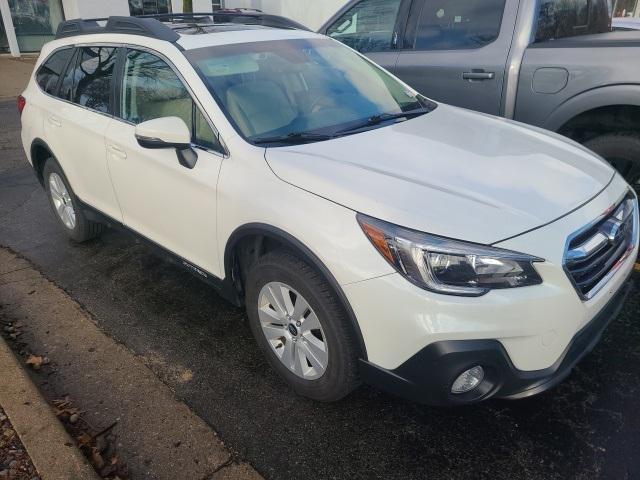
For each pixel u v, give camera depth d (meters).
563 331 2.19
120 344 3.24
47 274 4.12
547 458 2.36
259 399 2.77
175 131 2.83
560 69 3.88
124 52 3.54
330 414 2.65
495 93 4.24
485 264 2.08
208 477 2.33
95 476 2.24
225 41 3.35
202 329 3.37
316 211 2.37
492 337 2.07
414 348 2.13
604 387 2.74
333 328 2.36
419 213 2.20
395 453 2.42
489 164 2.64
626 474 2.27
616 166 3.87
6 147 7.55
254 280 2.71
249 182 2.64
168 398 2.79
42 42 15.52
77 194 4.19
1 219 5.20
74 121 3.90
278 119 3.02
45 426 2.48
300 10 16.28
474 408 2.65
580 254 2.25
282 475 2.33
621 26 5.94
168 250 3.37
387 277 2.15
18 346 3.24
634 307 3.36
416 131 3.07
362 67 3.74
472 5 4.37
